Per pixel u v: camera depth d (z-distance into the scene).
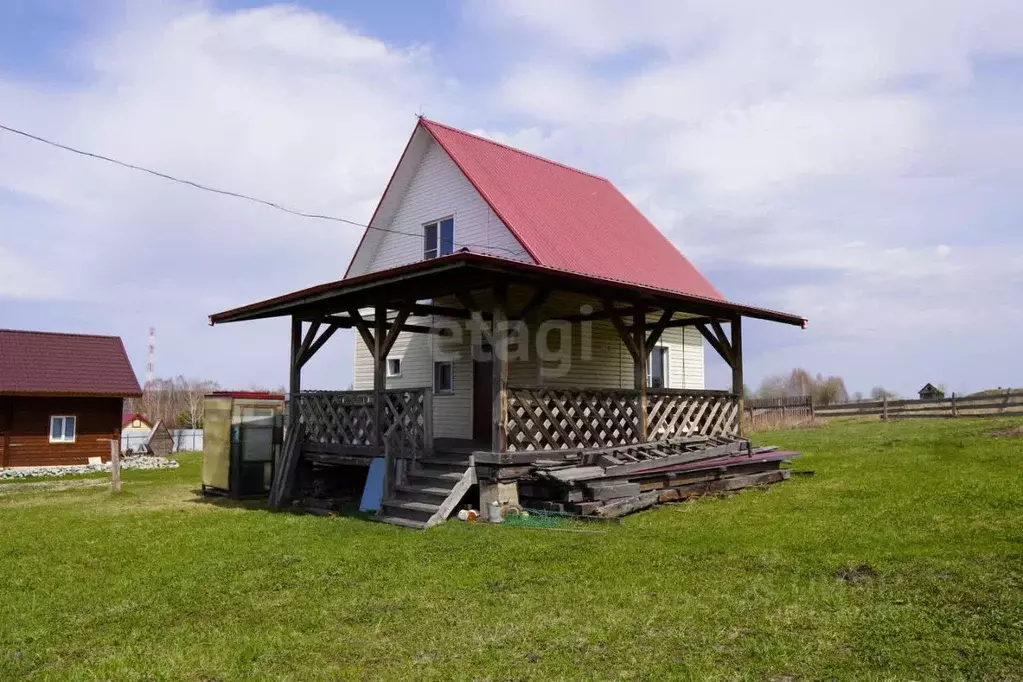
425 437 10.59
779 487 11.73
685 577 6.36
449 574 6.86
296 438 12.87
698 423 13.10
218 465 14.39
